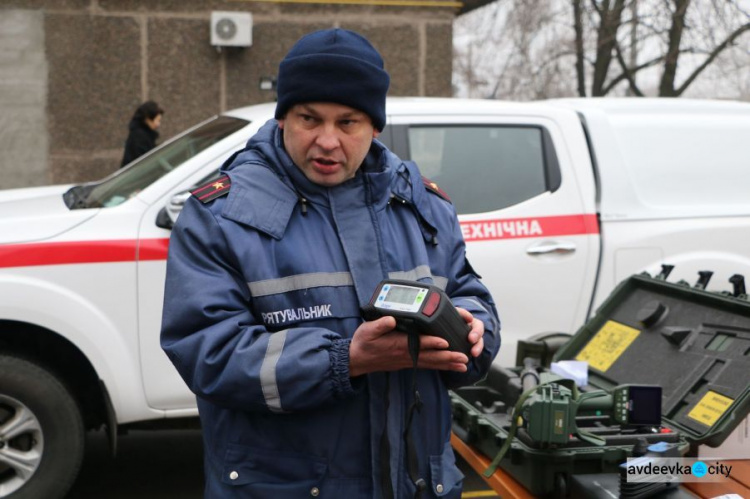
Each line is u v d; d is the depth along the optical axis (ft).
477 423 8.82
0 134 27.07
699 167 15.71
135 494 14.24
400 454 6.11
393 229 6.44
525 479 7.97
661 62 48.24
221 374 5.81
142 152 24.34
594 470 7.82
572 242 14.79
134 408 12.78
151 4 27.45
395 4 28.94
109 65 27.45
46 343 12.82
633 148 15.51
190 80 28.04
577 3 48.93
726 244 15.39
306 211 6.23
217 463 6.27
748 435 8.06
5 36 26.76
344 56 5.89
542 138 15.16
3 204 13.71
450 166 14.79
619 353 9.66
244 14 27.61
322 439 6.07
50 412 12.36
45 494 12.39
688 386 8.51
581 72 51.39
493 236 14.47
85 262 12.47
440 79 29.58
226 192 6.17
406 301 5.73
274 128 6.55
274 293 6.03
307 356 5.74
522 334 14.58
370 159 6.55
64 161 27.53
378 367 5.81
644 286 10.11
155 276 12.74
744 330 8.45
